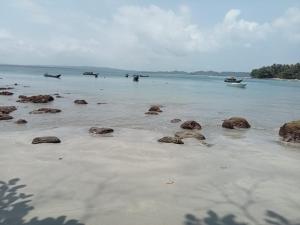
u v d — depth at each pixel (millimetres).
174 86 89312
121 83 90250
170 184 10750
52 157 13523
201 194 10023
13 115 25469
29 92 47906
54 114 26859
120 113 29078
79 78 114500
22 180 10789
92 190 10062
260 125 25625
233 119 23984
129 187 10367
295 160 14633
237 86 98188
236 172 12359
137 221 8188
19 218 8234
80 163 12766
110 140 17141
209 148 16250
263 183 11250
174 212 8734
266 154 15578
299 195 10250
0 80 79625
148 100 43031
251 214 8805
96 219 8242
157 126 22906
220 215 8672
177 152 15016
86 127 21359
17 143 15992
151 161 13367
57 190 10000
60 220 8156
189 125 22141
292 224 8344
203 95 57969
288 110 38156
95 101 38594
